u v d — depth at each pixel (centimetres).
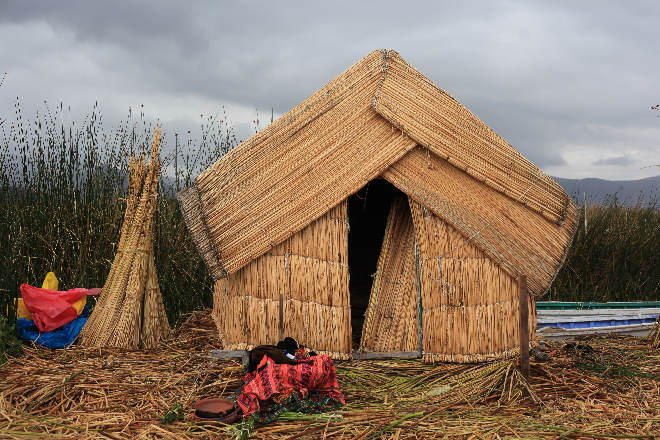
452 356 505
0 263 683
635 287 929
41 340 558
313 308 499
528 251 527
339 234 506
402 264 551
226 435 376
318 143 512
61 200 764
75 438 360
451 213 509
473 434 381
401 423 396
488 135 535
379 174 507
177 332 651
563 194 557
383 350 534
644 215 1040
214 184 520
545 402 446
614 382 492
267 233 495
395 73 530
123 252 596
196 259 795
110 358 526
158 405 423
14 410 401
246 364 489
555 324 699
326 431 379
